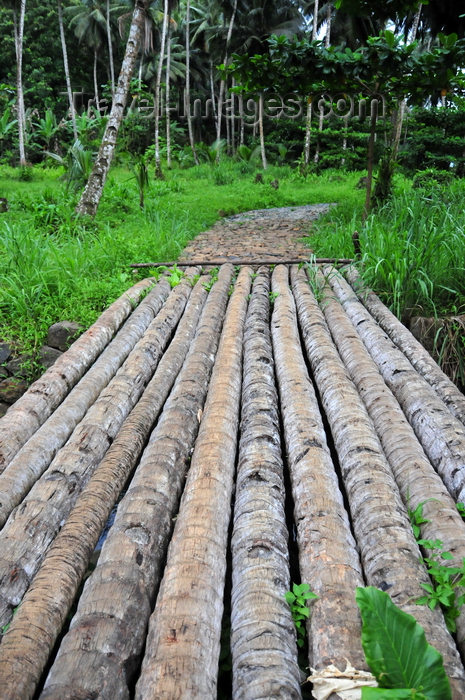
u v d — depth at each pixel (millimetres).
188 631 1963
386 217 8500
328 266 6992
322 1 24969
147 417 3758
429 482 2723
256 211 13484
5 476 3074
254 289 6465
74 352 4707
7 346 5770
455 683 1748
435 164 19359
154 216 10836
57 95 34656
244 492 2783
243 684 1818
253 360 4391
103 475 3059
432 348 5184
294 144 28172
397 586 2127
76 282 6516
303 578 2295
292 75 8211
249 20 24781
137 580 2301
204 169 23766
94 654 1943
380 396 3625
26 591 2414
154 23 25594
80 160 12266
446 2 14094
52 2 32625
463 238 5887
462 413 3539
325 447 3143
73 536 2590
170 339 5434
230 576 2615
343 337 4750
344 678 1796
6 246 6879
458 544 2307
